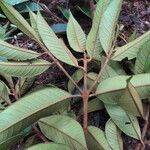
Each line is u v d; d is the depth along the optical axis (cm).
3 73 34
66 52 35
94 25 36
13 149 38
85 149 31
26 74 34
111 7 35
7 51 34
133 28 45
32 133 37
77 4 47
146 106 36
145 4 47
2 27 44
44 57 44
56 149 30
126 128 34
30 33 34
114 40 37
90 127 34
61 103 32
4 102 37
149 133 37
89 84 36
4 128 29
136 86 31
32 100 30
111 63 38
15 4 45
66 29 40
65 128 32
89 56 36
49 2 49
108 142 33
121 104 31
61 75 42
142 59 35
